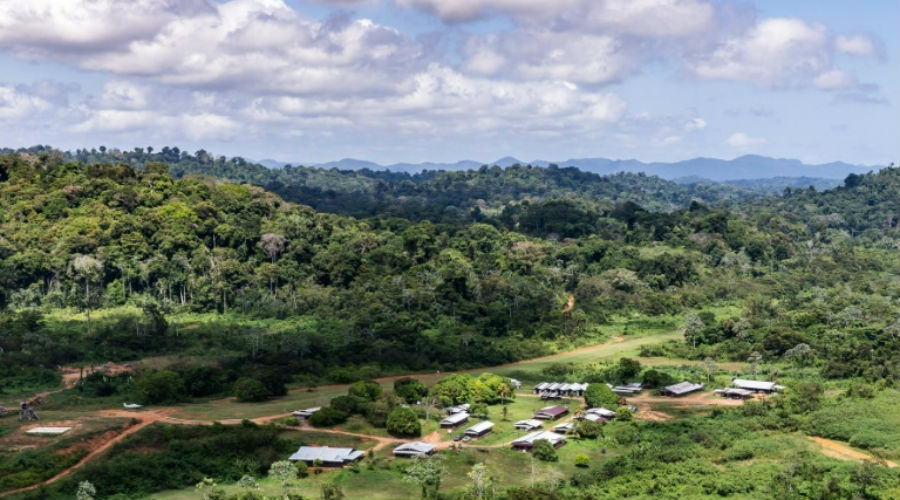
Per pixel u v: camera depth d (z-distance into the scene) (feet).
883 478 327.88
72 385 481.87
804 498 319.27
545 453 381.40
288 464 335.26
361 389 445.37
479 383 470.80
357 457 364.79
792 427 413.18
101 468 330.95
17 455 342.03
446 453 378.94
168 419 409.90
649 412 458.91
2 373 485.56
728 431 408.05
